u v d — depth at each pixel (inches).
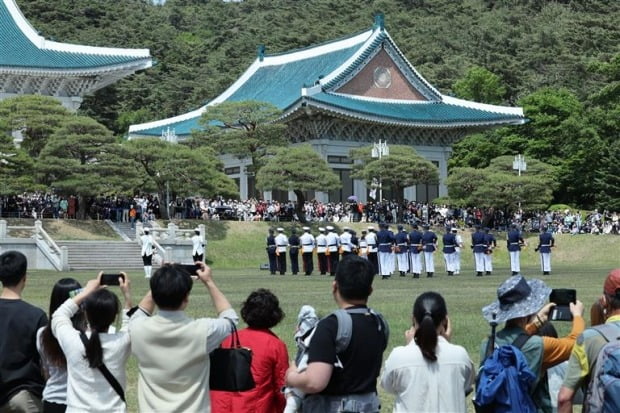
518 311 413.1
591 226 3897.6
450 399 388.5
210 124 4062.5
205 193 3201.3
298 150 3380.9
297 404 397.1
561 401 403.2
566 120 4473.4
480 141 4854.8
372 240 2389.3
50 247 2765.7
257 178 3353.8
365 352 377.4
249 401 430.9
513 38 7347.4
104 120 6225.4
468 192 3764.8
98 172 3002.0
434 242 2368.4
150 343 391.9
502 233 3651.6
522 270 2632.9
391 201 4047.7
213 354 406.9
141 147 3102.9
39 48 4185.5
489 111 4291.3
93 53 4222.4
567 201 4626.0
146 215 3299.7
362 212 3757.4
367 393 379.6
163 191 3297.2
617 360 378.9
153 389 390.6
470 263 3331.7
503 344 413.7
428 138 4325.8
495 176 3570.4
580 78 6225.4
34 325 464.8
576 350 402.0
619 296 420.8
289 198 4220.0
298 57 4616.1
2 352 461.1
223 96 4726.9
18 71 3949.3
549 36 7190.0
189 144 3671.3
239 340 447.2
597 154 4279.0
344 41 4367.6
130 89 6451.8
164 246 2974.9
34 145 3304.6
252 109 3560.5
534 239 3545.8
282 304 1333.7
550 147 4643.2
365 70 4165.8
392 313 1213.7
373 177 3595.0
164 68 7091.5
